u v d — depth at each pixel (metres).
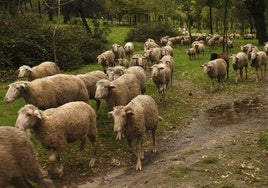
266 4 46.06
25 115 8.74
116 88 12.64
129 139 10.05
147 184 8.80
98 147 11.65
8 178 6.79
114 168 10.17
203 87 20.52
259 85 20.41
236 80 21.36
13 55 24.52
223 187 8.22
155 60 26.11
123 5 67.62
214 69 19.14
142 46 42.41
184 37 44.75
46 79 12.54
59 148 9.26
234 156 10.13
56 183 9.27
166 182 8.76
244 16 57.03
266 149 10.63
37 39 26.12
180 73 25.05
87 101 13.48
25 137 7.18
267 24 54.25
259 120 14.05
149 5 59.34
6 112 15.15
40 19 30.30
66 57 26.52
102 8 62.44
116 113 9.56
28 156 7.13
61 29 30.78
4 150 6.73
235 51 36.72
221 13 51.00
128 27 64.69
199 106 16.78
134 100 10.40
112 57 25.11
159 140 12.40
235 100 17.56
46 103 12.20
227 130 13.07
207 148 11.01
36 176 7.34
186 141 12.20
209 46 39.16
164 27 51.06
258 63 21.31
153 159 10.70
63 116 9.34
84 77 14.25
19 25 26.62
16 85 11.87
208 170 9.24
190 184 8.52
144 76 15.68
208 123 14.16
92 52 30.81
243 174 8.92
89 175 9.76
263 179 8.61
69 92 12.75
